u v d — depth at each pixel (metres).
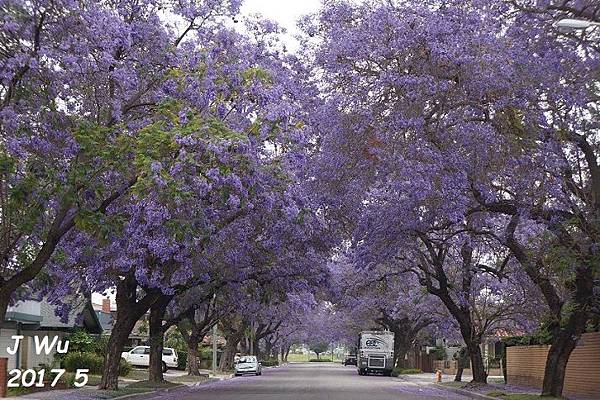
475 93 18.09
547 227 20.00
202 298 32.94
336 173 20.91
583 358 25.94
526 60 17.42
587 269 19.97
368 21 19.28
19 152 15.47
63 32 16.12
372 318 57.47
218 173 15.73
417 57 18.44
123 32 17.06
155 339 33.16
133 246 21.47
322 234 28.02
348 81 19.84
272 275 30.19
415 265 34.94
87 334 38.72
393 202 20.89
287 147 19.83
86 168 15.95
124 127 17.17
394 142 19.23
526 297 29.94
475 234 23.92
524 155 18.59
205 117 16.92
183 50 19.06
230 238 25.16
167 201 16.86
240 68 18.31
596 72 17.36
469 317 33.72
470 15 18.12
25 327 33.66
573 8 16.95
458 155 18.64
